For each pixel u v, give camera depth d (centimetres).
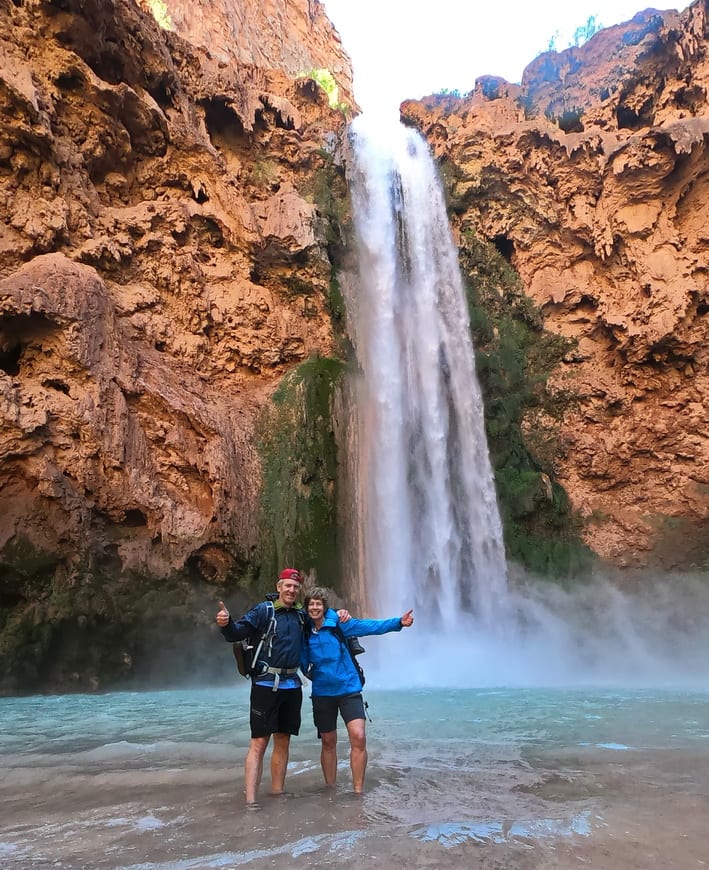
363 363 1980
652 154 2164
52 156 1566
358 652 431
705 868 269
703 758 485
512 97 2620
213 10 3083
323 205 2120
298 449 1683
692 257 2191
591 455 2258
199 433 1563
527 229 2430
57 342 1394
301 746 550
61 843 304
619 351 2280
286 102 2258
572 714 755
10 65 1495
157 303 1720
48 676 1189
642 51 2295
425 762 476
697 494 2148
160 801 378
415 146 2455
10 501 1241
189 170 1920
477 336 2323
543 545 2108
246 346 1853
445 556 1917
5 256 1478
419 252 2278
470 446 2119
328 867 269
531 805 359
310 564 1585
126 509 1380
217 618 393
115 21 1691
